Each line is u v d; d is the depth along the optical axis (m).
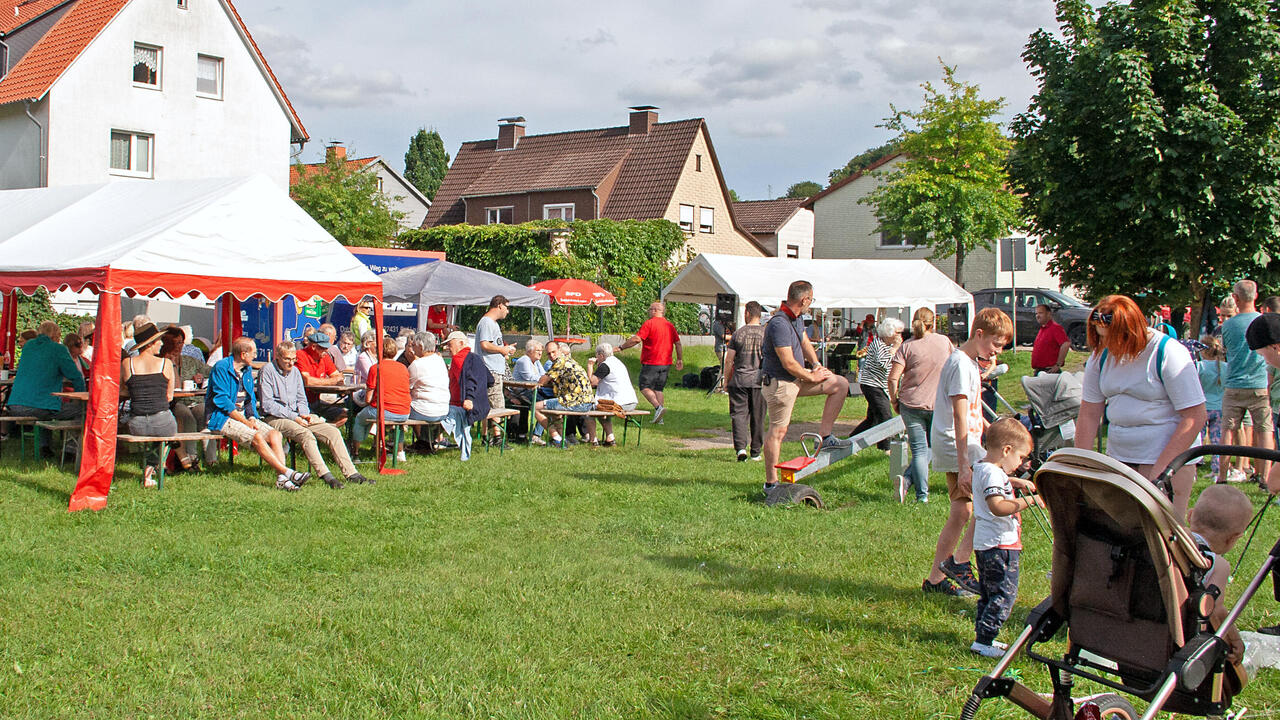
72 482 9.00
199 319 25.88
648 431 14.64
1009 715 4.16
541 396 12.95
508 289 19.06
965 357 5.73
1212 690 3.47
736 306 20.31
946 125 32.78
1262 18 12.33
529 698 4.30
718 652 4.92
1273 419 9.03
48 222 11.17
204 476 9.57
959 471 5.64
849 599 5.79
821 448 8.97
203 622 5.23
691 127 42.62
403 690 4.35
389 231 42.34
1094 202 12.95
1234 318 9.01
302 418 9.59
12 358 13.73
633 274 34.03
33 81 26.12
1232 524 4.02
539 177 43.75
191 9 28.28
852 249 45.25
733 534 7.54
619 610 5.56
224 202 9.78
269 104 30.11
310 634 5.08
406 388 10.59
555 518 8.14
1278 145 12.01
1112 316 5.04
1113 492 3.39
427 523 7.85
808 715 4.20
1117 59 12.27
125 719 4.03
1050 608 3.72
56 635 4.96
